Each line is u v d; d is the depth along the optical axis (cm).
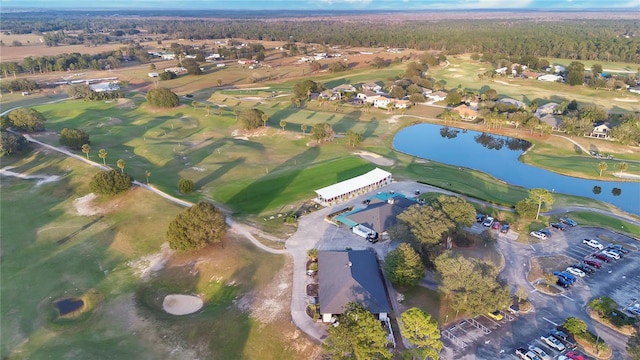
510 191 12006
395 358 5866
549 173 13725
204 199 10812
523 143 16725
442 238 8175
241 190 11500
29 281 7956
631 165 14038
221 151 14750
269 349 6134
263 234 9175
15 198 11106
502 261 8244
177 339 6381
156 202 10419
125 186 10681
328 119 19275
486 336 6309
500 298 6391
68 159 13338
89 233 9431
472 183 12350
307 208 10425
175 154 14525
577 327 6166
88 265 8394
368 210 9531
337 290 6775
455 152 15850
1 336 6612
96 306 7250
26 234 9494
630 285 7488
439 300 7088
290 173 12506
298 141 15738
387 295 7200
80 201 10812
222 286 7531
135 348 6256
